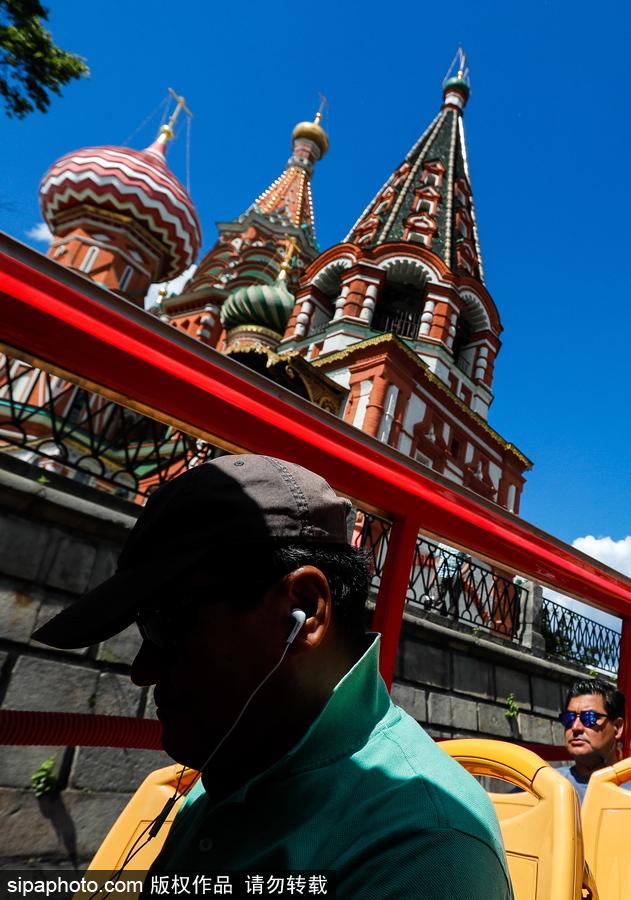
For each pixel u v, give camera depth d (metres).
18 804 3.48
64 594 3.79
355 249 25.22
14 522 3.64
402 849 0.71
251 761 0.91
